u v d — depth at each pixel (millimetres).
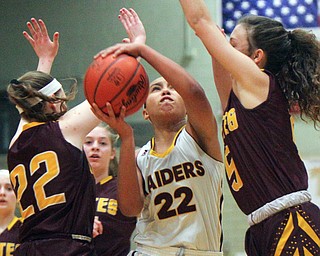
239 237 12039
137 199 5246
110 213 6609
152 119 5449
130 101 4730
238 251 12016
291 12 12352
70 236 4809
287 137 4590
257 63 4855
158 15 13133
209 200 5285
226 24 12477
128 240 6672
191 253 5219
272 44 4820
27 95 4957
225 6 12516
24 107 4984
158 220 5297
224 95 5246
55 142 4906
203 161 5285
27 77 5043
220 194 5430
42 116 5008
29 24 5699
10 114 13438
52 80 5121
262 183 4531
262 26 4887
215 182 5332
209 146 5273
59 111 5109
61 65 13406
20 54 13695
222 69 5219
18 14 13695
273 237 4453
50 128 4949
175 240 5230
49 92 5059
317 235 4438
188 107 5039
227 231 12086
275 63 4836
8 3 13750
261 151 4543
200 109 5012
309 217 4469
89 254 4848
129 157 5051
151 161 5344
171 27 13070
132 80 4699
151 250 5312
